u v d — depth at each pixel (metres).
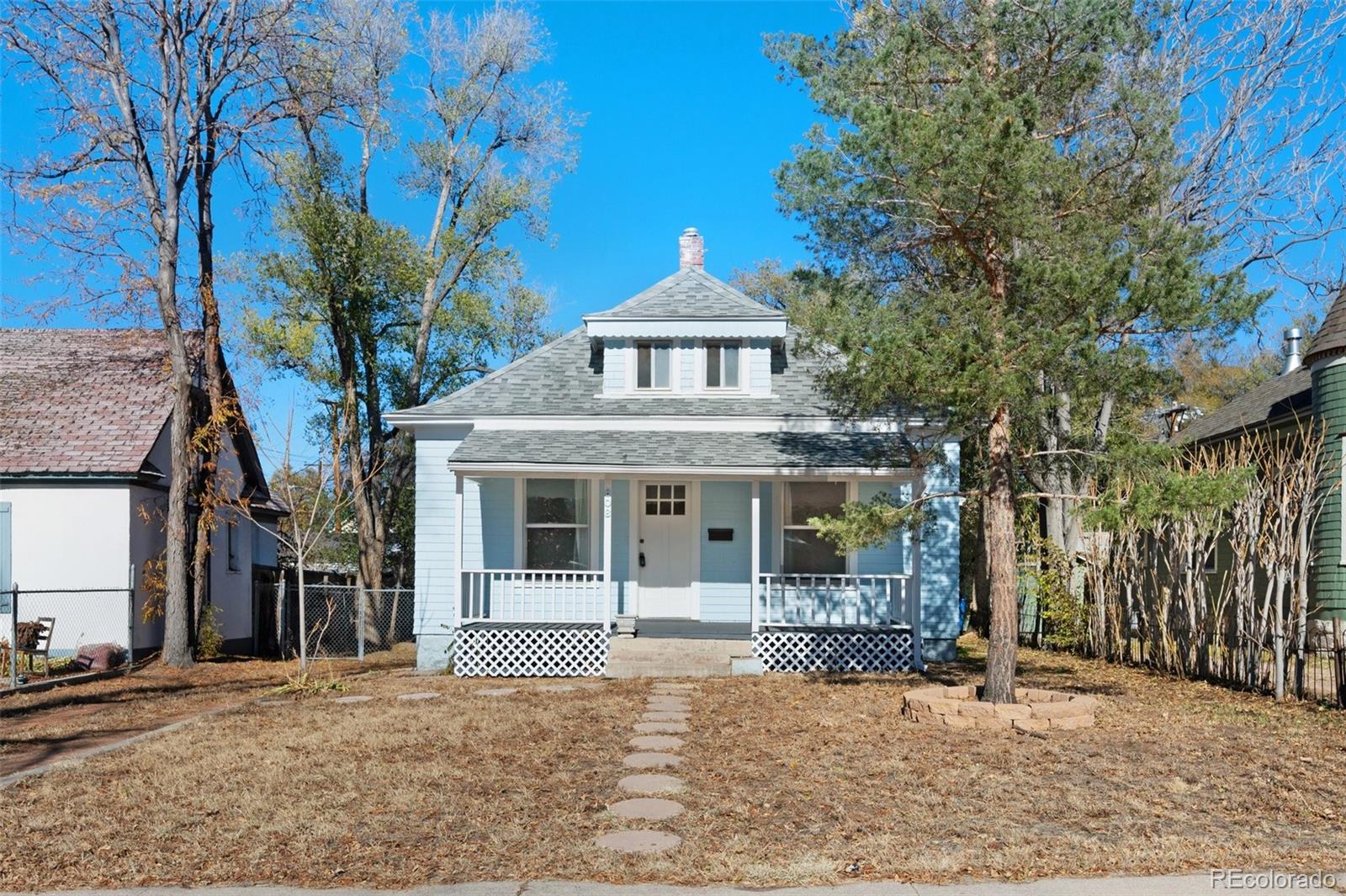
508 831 6.57
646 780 7.92
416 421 16.48
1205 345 14.27
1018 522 19.67
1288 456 12.91
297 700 12.83
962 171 9.74
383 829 6.68
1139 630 15.56
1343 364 15.97
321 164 23.69
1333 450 16.06
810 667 14.96
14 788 7.90
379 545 25.22
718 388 17.14
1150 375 10.31
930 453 12.67
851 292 11.99
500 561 16.42
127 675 16.42
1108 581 16.52
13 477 17.53
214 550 21.39
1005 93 10.79
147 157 17.62
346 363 23.94
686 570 16.58
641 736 9.74
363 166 24.98
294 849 6.27
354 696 13.09
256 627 23.91
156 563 18.92
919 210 10.83
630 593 16.42
